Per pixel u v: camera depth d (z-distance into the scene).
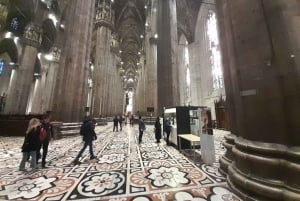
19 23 20.11
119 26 34.28
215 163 4.54
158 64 10.73
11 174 3.67
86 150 6.30
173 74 10.20
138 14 31.97
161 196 2.57
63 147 6.83
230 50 3.02
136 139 9.41
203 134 4.79
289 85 1.94
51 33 25.12
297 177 1.81
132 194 2.66
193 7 26.33
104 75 24.39
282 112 2.00
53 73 27.33
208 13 24.23
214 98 21.52
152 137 10.30
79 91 10.96
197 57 26.41
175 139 6.87
